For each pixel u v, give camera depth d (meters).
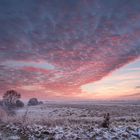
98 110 38.56
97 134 10.48
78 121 17.75
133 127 12.69
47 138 9.66
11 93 39.88
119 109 41.19
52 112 36.84
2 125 13.79
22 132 11.08
